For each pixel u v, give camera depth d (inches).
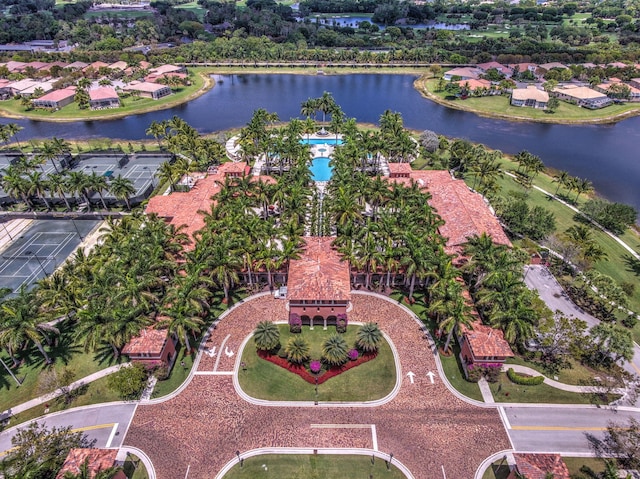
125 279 2652.6
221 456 2202.3
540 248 3688.5
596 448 2242.9
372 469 2146.9
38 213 4306.1
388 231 3105.3
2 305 2551.7
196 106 7755.9
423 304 3149.6
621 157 5757.9
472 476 2111.2
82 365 2711.6
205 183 4399.6
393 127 5270.7
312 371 2603.3
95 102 7337.6
